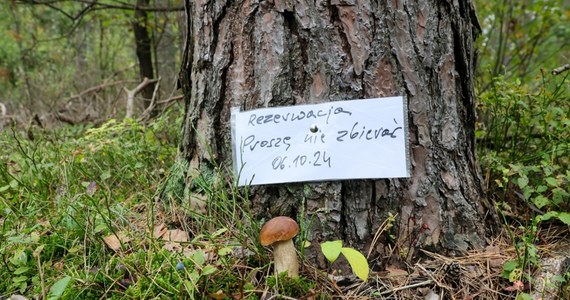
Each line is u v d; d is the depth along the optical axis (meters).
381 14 1.62
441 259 1.70
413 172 1.70
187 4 1.95
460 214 1.76
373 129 1.64
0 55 8.64
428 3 1.67
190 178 1.96
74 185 2.31
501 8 5.34
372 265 1.68
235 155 1.80
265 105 1.73
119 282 1.55
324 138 1.67
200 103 1.88
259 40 1.71
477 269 1.66
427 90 1.69
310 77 1.67
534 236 1.86
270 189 1.77
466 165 1.84
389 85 1.64
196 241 1.78
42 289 1.44
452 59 1.75
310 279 1.60
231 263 1.61
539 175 2.25
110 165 2.64
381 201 1.69
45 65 8.92
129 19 6.17
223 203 1.74
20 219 2.04
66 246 1.82
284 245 1.54
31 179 2.44
